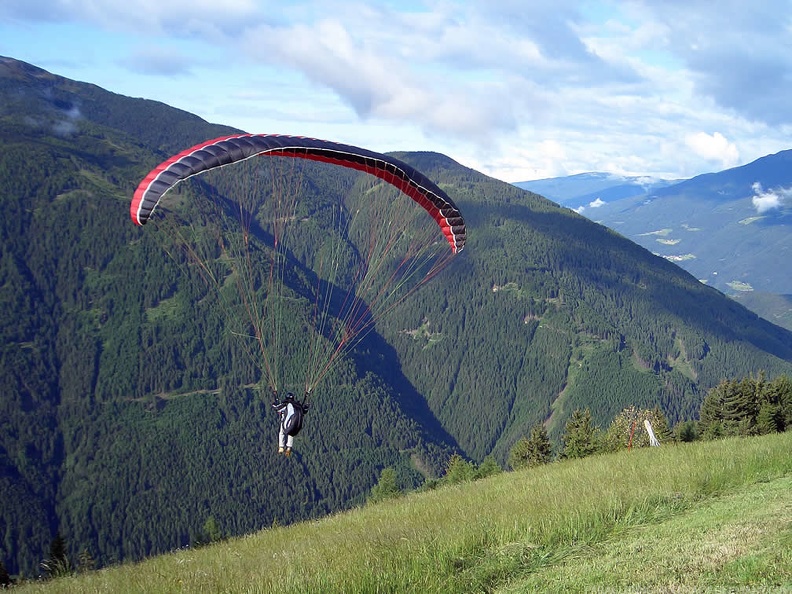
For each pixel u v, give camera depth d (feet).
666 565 32.53
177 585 41.29
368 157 53.93
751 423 215.10
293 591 35.68
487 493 63.93
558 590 32.58
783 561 29.19
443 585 35.53
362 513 70.59
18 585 55.52
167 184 45.83
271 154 53.52
